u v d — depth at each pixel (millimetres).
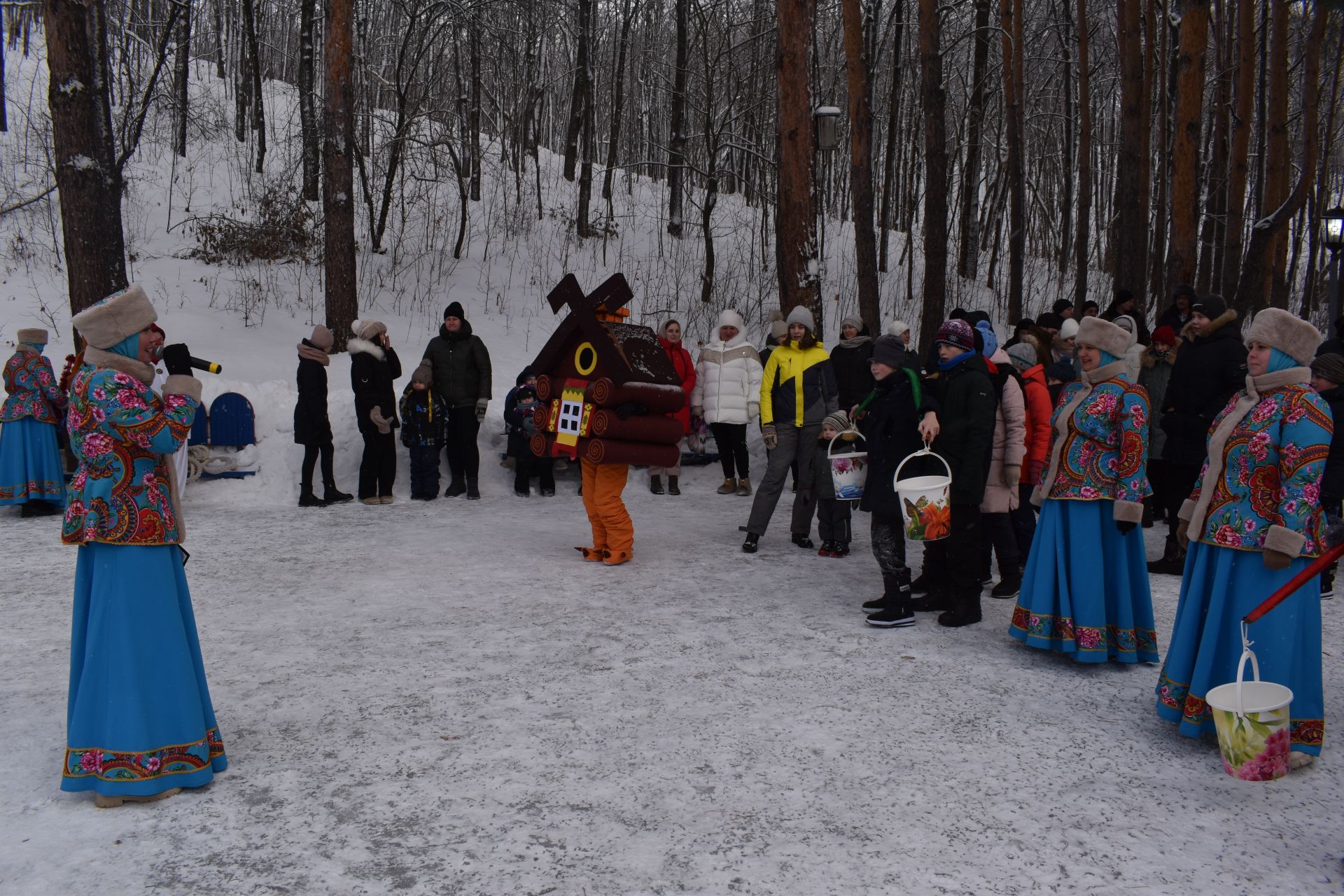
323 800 3340
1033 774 3570
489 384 9969
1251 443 3771
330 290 13672
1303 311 24641
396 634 5332
